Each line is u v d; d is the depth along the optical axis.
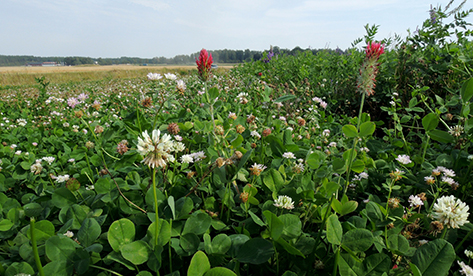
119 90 11.63
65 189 1.85
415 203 1.81
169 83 2.41
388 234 1.65
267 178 1.93
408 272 1.38
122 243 1.33
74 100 2.81
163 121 3.67
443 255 1.21
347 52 8.69
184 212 1.60
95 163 2.52
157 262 1.29
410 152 3.18
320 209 1.76
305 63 8.35
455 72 4.50
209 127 2.42
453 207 1.41
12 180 2.70
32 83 32.72
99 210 1.78
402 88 5.05
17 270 1.25
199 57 2.26
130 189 1.99
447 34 5.25
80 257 1.31
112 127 2.69
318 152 2.57
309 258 1.49
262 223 1.52
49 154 3.41
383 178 2.48
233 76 9.67
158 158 1.16
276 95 6.05
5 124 5.92
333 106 6.00
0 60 138.38
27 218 2.00
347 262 1.35
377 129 5.14
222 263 1.42
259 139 3.13
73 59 129.50
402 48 5.24
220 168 1.83
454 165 2.44
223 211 2.01
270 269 1.51
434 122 2.54
